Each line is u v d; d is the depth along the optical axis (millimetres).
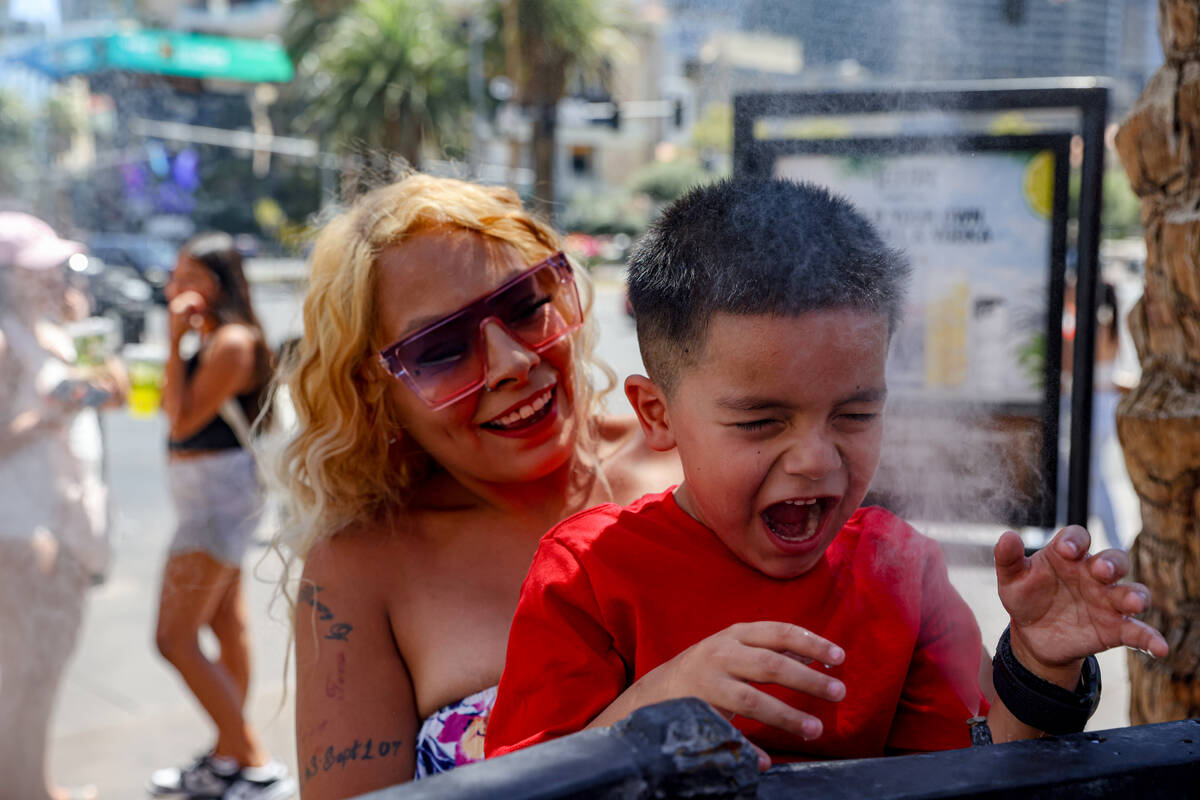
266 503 1729
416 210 1315
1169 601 1204
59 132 6559
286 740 3035
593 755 559
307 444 1384
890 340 818
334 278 1325
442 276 1285
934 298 2230
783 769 631
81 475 2773
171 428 3061
